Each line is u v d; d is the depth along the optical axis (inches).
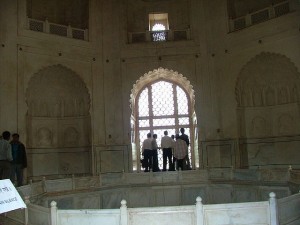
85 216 228.8
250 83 647.8
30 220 262.7
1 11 580.7
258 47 603.5
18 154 441.4
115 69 675.4
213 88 654.5
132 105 687.1
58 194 435.5
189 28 687.7
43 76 636.1
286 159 607.8
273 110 629.9
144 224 223.3
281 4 583.5
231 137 630.5
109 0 690.2
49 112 658.2
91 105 653.9
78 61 650.8
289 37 566.9
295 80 596.4
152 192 508.1
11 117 572.1
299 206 255.0
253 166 633.0
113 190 498.6
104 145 650.8
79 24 696.4
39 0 660.1
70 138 666.8
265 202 229.8
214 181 501.7
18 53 590.6
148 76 691.4
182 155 553.9
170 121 706.8
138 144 703.1
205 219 225.9
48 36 622.5
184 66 673.6
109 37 681.0
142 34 699.4
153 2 720.3
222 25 655.1
